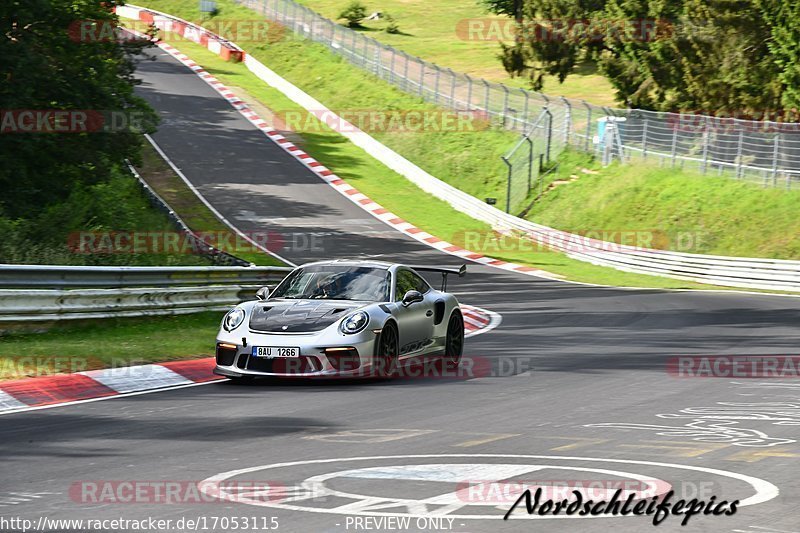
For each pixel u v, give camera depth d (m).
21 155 53.16
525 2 114.69
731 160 83.12
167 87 134.62
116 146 58.66
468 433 16.14
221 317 37.75
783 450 14.77
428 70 134.75
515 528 10.24
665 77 97.06
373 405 19.25
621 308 46.44
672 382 23.06
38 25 55.06
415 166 102.62
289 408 18.81
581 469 13.23
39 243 48.03
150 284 34.12
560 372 24.94
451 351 26.25
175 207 86.50
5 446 14.88
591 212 86.12
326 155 110.81
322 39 150.88
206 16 174.62
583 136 99.62
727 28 86.88
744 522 10.55
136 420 17.34
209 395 20.56
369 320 22.31
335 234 82.12
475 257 76.88
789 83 77.00
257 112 127.44
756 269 63.56
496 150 106.00
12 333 27.41
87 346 25.58
